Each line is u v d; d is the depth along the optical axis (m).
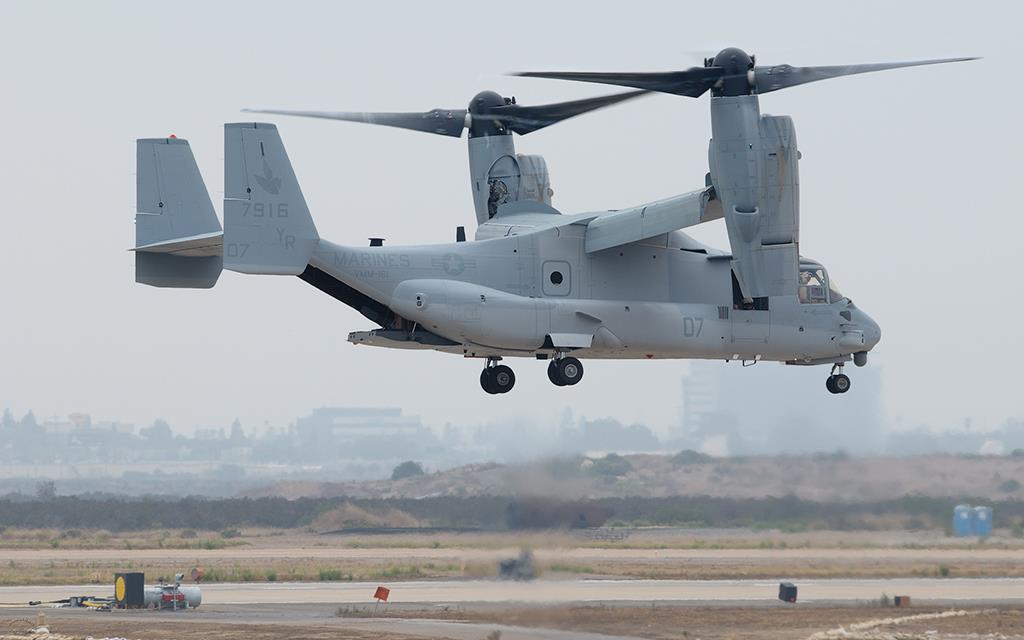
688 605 110.50
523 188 153.50
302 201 127.81
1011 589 124.94
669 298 139.75
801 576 134.50
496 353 137.75
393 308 130.88
